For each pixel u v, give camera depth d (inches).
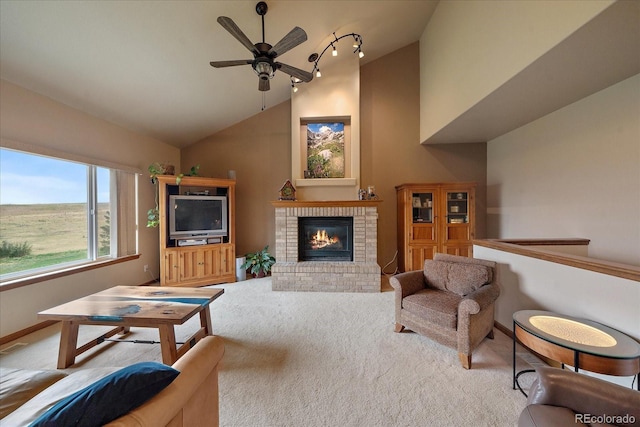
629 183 98.8
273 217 197.0
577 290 72.6
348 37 154.8
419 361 83.3
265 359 84.5
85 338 99.9
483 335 88.8
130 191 153.5
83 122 126.4
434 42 159.5
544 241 109.0
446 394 68.9
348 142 184.9
